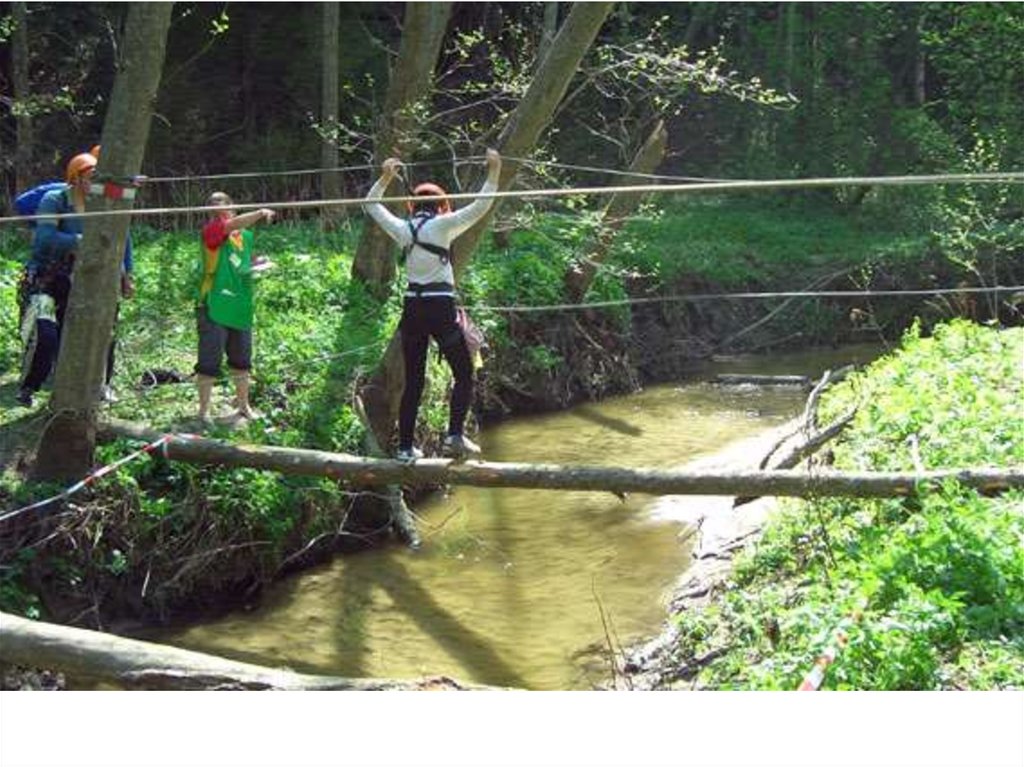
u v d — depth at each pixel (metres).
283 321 12.05
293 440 9.80
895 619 5.68
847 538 7.59
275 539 9.07
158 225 19.06
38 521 8.22
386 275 13.36
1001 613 5.91
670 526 10.39
